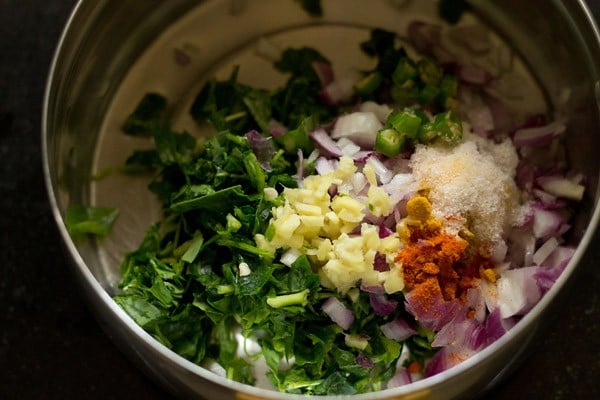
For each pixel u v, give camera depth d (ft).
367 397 0.85
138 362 0.98
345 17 1.09
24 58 1.13
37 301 1.08
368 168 0.97
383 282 0.94
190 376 0.90
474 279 0.97
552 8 0.99
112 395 1.05
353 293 0.96
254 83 1.09
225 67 1.10
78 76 1.00
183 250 1.00
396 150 0.99
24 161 1.11
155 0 1.03
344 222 0.95
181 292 0.98
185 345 0.98
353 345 0.97
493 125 1.07
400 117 0.99
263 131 1.06
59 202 0.98
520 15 1.02
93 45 1.01
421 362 1.00
